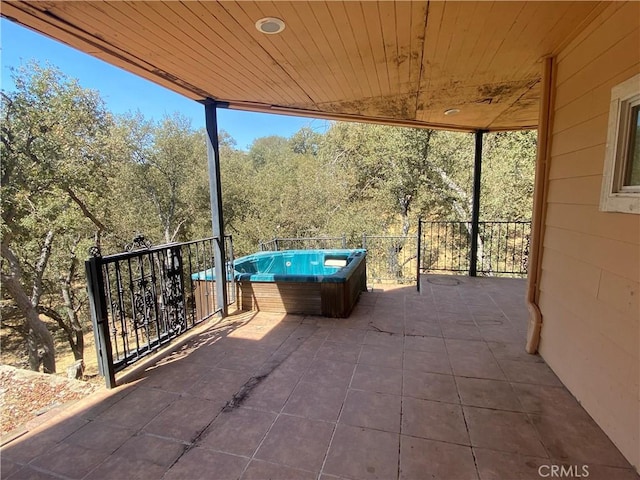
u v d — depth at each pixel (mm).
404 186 10578
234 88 2932
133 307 2457
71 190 8555
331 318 3459
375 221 10844
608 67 1688
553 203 2334
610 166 1643
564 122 2184
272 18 1755
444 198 10344
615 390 1595
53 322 12273
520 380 2199
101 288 2119
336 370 2367
